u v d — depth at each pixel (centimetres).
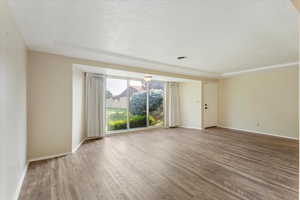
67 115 301
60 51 278
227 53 312
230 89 575
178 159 277
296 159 276
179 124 627
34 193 175
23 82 224
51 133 282
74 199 165
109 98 471
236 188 184
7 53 146
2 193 131
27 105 256
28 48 259
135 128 531
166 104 598
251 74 510
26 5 151
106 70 383
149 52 300
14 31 172
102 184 194
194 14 172
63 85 297
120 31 212
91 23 190
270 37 234
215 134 484
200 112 569
